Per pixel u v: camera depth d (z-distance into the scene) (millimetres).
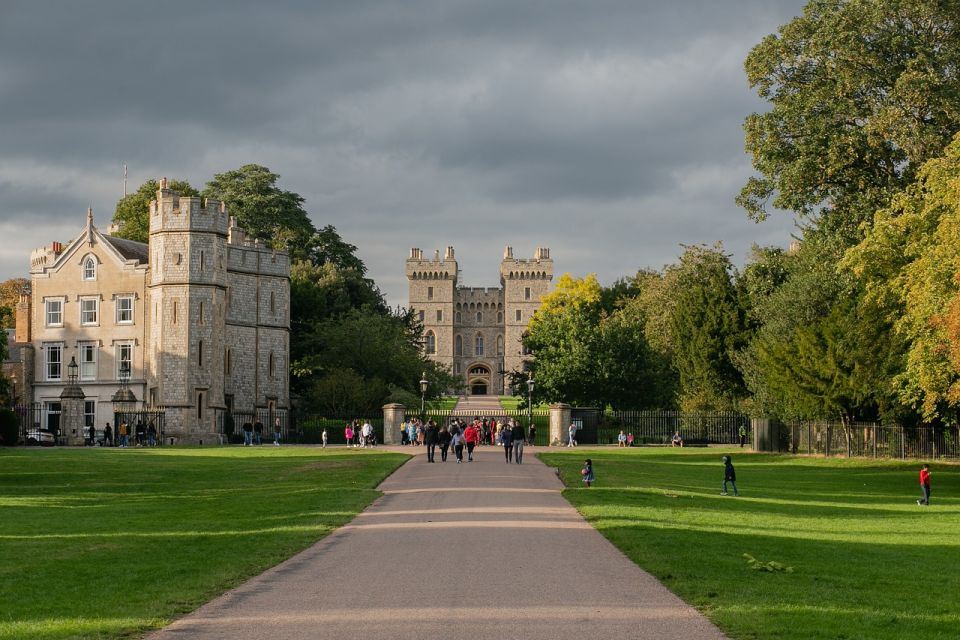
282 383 89500
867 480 43969
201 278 77625
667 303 94312
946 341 38250
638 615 13352
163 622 12930
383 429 77812
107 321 84438
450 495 31500
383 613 13469
